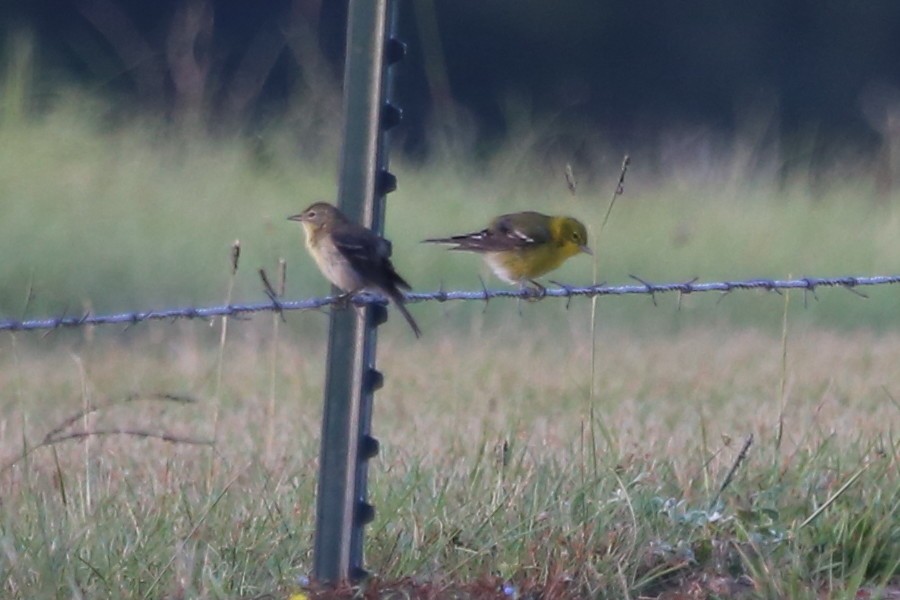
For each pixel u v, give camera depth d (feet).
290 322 56.13
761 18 119.85
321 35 108.68
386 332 54.19
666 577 24.00
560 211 72.49
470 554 23.71
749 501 25.85
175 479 26.99
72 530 23.71
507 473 26.89
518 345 52.06
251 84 100.89
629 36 117.60
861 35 120.26
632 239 67.62
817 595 23.03
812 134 116.67
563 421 35.01
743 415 35.47
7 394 41.73
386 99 22.16
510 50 116.37
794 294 62.80
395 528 24.62
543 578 23.27
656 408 37.47
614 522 24.90
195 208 63.72
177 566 22.48
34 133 65.67
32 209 60.03
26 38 97.35
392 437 32.65
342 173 22.36
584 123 113.09
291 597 21.98
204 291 59.41
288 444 31.78
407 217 68.80
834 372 44.09
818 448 28.55
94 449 31.27
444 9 114.93
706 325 58.80
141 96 92.38
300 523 24.79
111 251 59.82
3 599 21.84
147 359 49.21
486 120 114.52
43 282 58.13
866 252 68.28
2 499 25.73
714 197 74.23
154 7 104.37
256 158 71.51
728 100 118.11
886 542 24.66
